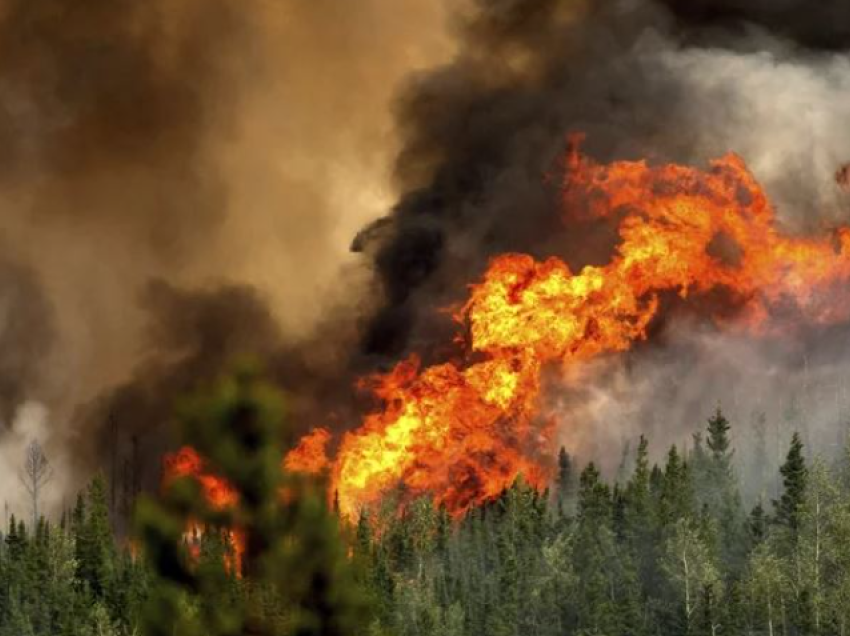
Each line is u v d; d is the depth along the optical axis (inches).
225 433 1475.1
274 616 1472.7
